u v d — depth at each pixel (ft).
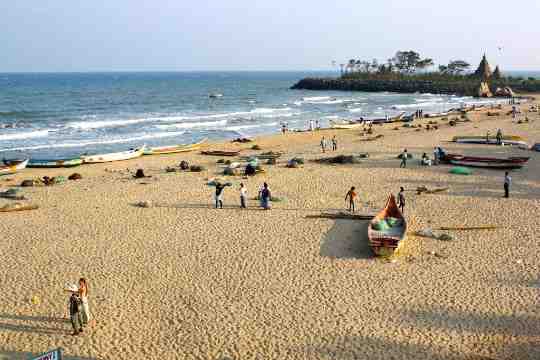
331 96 463.83
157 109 307.37
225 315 49.55
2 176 116.57
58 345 44.52
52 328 47.37
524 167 116.98
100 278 57.93
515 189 96.07
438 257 62.69
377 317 48.73
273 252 65.10
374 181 104.42
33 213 83.30
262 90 582.35
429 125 206.49
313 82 605.73
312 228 74.02
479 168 116.88
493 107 295.69
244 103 366.84
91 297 53.31
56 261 62.85
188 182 105.60
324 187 99.45
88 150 159.33
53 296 53.62
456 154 129.59
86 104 337.31
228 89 597.11
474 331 46.01
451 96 465.47
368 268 59.82
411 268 59.72
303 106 342.44
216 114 274.57
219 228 74.64
